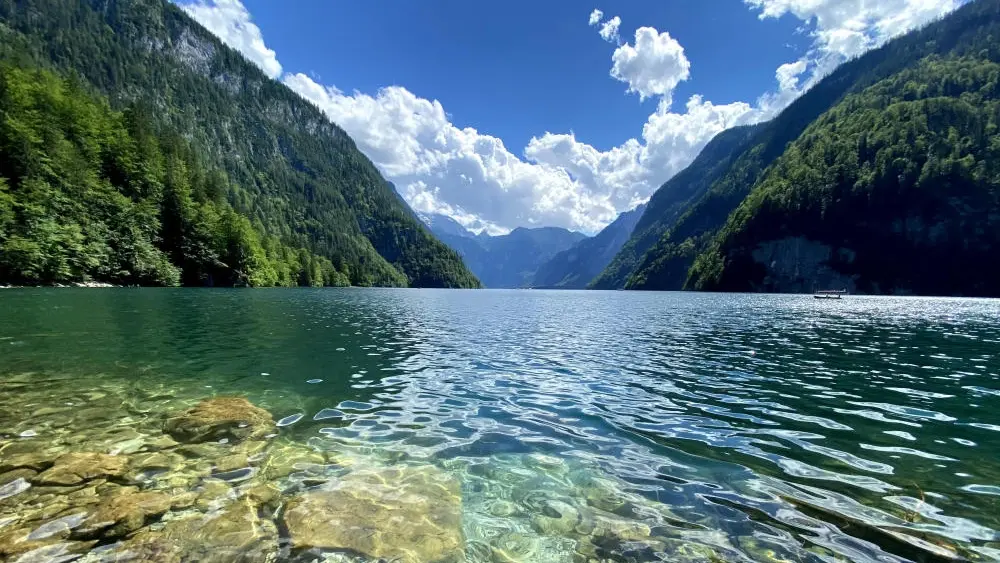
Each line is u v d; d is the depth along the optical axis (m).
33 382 10.05
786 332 24.14
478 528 4.84
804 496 5.54
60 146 59.22
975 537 4.57
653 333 23.55
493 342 19.59
